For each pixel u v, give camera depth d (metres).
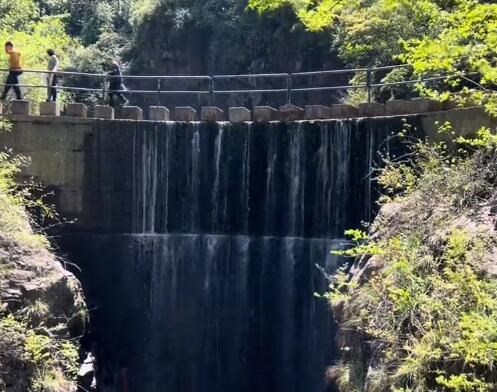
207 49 26.17
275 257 11.80
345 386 7.04
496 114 6.54
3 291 7.12
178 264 12.26
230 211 12.20
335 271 10.77
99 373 11.77
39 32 21.66
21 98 13.55
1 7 21.66
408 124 10.02
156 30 26.72
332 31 19.80
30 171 12.02
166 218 12.35
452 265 5.68
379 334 5.76
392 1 7.36
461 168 7.31
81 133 12.13
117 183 12.27
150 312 12.21
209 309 12.10
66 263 11.31
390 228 7.23
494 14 5.55
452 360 4.95
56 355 7.30
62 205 12.10
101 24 28.66
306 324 11.37
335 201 11.32
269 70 24.34
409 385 5.25
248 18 24.95
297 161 11.70
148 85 26.66
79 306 8.21
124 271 12.24
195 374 11.97
